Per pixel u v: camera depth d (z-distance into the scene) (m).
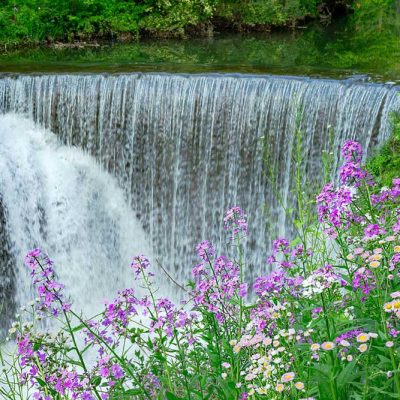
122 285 9.42
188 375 3.41
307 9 15.74
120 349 6.39
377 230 2.99
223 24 15.24
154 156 9.32
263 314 3.05
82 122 9.37
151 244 9.59
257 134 8.76
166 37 14.57
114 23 14.15
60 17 13.67
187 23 14.70
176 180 9.32
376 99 7.96
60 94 9.29
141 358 3.42
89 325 3.12
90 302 9.19
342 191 3.25
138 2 14.95
